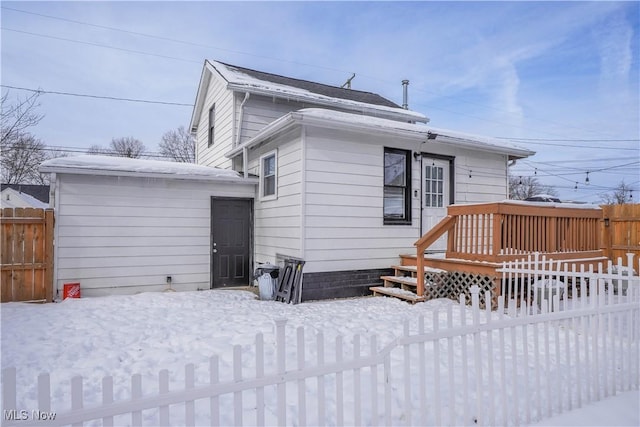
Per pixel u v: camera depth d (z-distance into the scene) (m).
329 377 3.22
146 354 3.97
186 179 8.45
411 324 5.08
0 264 6.77
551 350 4.04
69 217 7.43
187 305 6.52
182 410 2.69
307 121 6.75
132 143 36.56
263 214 8.79
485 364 3.59
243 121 10.46
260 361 1.83
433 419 2.59
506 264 5.91
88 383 3.24
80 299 7.02
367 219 7.68
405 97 15.22
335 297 7.28
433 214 8.60
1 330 4.89
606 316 3.84
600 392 3.12
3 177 22.53
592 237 7.29
